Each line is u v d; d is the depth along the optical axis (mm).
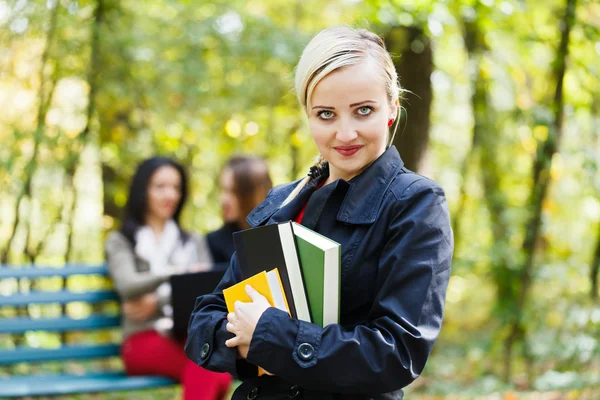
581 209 7570
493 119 6621
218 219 7277
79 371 5602
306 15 7523
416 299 1542
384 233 1618
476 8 4938
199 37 5777
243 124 6715
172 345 3570
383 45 1704
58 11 5648
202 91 6094
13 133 5691
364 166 1715
